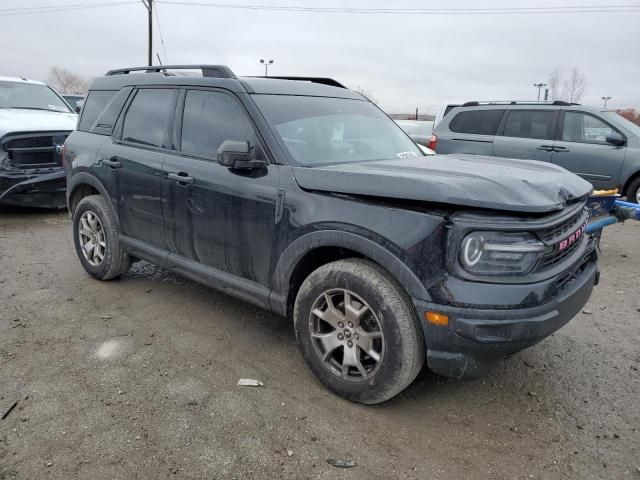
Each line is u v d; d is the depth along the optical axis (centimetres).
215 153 363
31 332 389
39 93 956
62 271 531
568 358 366
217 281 372
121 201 446
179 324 408
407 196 262
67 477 241
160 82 423
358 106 425
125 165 433
